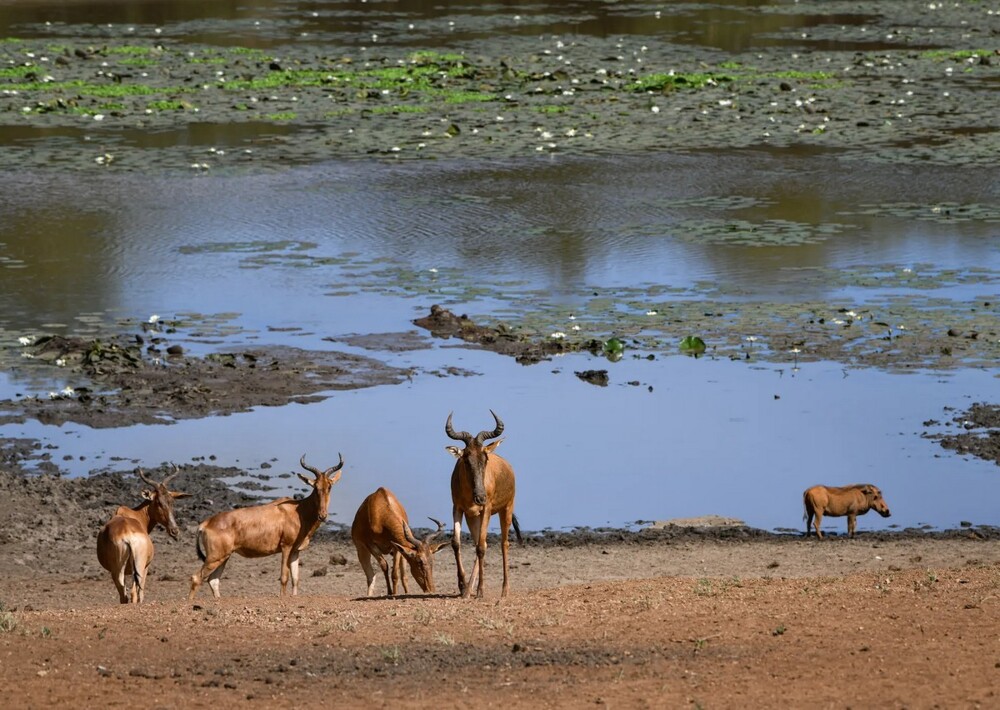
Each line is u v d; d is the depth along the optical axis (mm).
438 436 72250
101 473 67312
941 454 70188
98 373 81938
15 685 34438
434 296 98562
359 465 68062
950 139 151625
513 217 120062
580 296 98250
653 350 87125
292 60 197125
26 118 161375
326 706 32531
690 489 66375
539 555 58344
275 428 73375
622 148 148125
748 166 139625
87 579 55188
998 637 37375
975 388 79625
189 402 77438
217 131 156375
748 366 84000
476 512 46906
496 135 154375
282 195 128250
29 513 62531
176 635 39594
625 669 35250
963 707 31422
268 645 38531
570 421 75000
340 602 46000
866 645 36969
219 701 33031
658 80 182375
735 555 57812
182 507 63219
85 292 99000
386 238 114188
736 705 31844
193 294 98938
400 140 152000
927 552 57812
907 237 113000
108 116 163125
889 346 87188
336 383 81125
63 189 129375
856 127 158375
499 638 38969
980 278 101688
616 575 55281
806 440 72250
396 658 36719
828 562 56438
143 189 129875
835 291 98625
